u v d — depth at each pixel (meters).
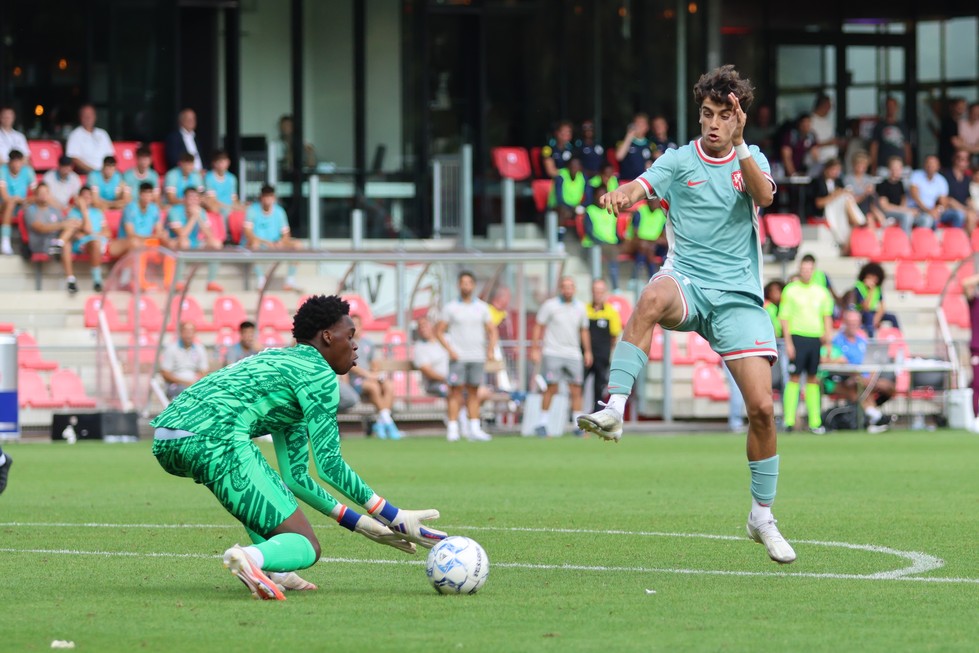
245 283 81.69
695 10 106.50
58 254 81.19
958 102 109.69
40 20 92.69
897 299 91.12
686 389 82.88
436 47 102.81
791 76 112.12
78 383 71.94
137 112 94.69
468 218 95.12
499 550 28.86
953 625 20.31
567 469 51.19
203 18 97.94
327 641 18.95
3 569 26.23
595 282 73.81
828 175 96.88
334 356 23.02
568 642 18.89
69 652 18.33
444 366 72.25
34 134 92.94
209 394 22.55
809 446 62.56
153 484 45.34
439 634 19.47
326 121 100.69
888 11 113.56
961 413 76.12
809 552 28.50
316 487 23.22
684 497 40.56
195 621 20.50
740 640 19.11
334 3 100.56
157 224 83.81
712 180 25.67
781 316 72.06
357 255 72.44
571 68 104.81
